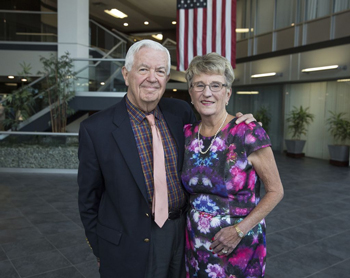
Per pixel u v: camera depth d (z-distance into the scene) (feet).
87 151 5.52
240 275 5.41
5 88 52.70
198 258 5.60
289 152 38.06
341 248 12.03
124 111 5.72
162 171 5.62
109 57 36.94
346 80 32.71
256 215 5.14
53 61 29.86
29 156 26.23
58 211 16.19
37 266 10.42
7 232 13.33
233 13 22.16
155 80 5.35
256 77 42.47
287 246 12.15
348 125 31.89
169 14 56.95
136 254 5.50
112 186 5.53
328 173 27.55
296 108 38.40
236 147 5.27
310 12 35.91
